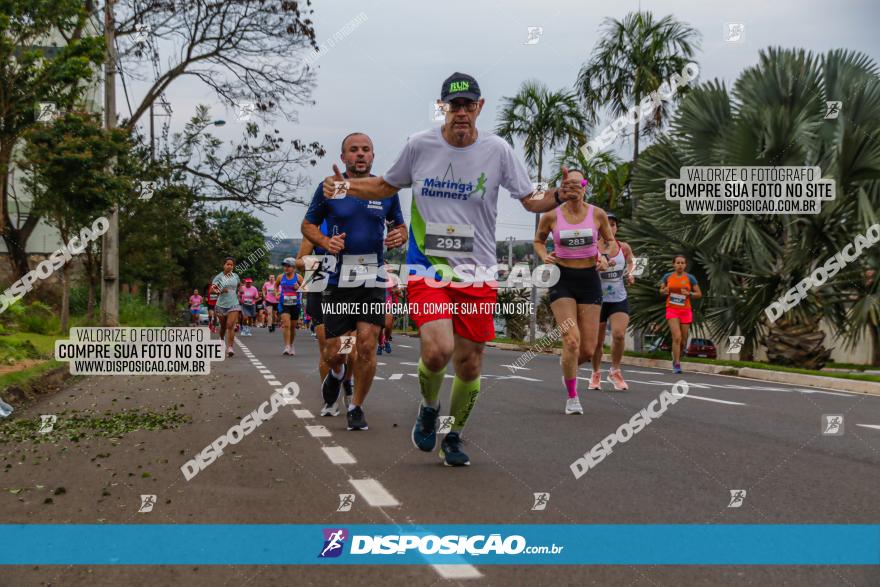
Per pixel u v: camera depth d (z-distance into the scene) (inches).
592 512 173.0
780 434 280.5
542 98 1123.3
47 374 470.6
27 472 219.5
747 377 598.9
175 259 1315.2
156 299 1772.9
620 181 1095.6
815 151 663.1
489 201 217.3
